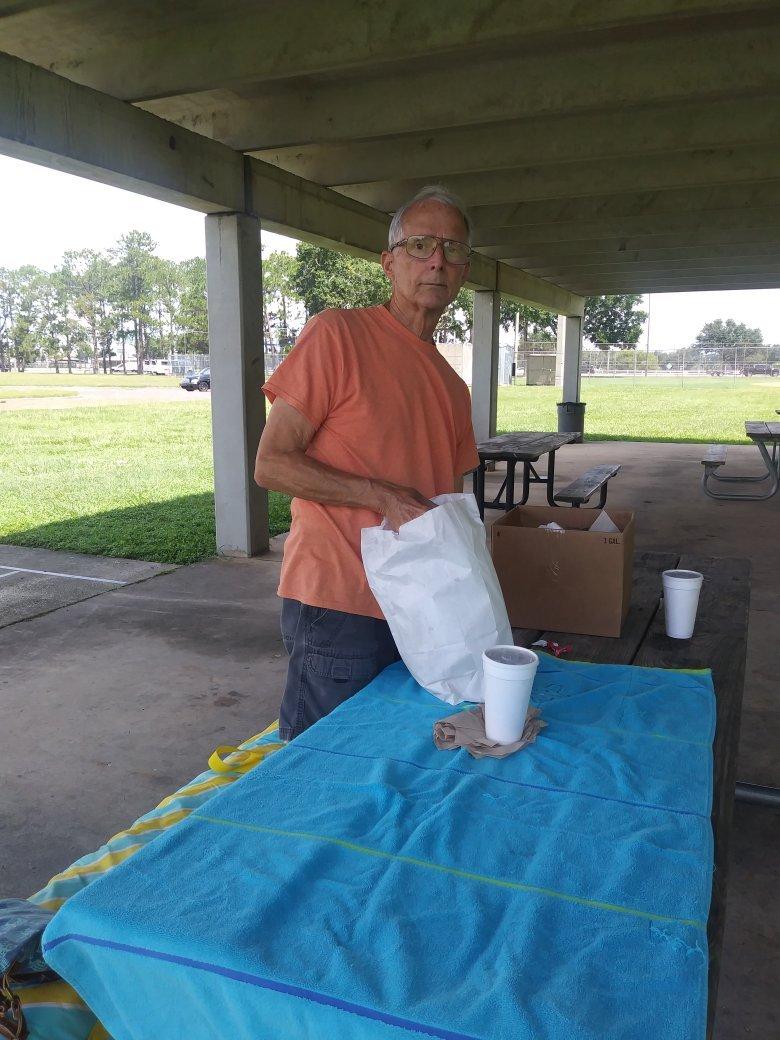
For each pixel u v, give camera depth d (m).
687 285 14.09
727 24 4.09
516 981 0.80
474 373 11.10
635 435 16.75
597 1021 0.76
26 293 81.19
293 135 5.01
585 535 2.01
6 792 2.80
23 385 39.22
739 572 2.69
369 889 0.96
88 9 3.79
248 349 5.59
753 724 3.28
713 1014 0.87
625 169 6.57
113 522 7.26
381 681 1.69
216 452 5.85
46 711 3.45
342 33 3.74
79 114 3.94
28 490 9.23
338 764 1.30
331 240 6.40
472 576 1.51
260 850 1.04
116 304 81.12
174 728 3.29
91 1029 1.15
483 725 1.40
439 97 4.67
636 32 4.15
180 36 4.02
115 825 2.60
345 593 1.76
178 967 0.85
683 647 1.96
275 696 3.60
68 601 4.98
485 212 8.15
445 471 1.90
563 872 1.00
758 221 8.28
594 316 60.28
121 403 25.91
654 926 0.90
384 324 1.81
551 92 4.48
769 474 10.20
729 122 5.25
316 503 1.75
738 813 2.67
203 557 5.97
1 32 4.05
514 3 3.46
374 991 0.79
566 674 1.73
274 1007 0.80
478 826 1.10
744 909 2.20
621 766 1.28
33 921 1.20
